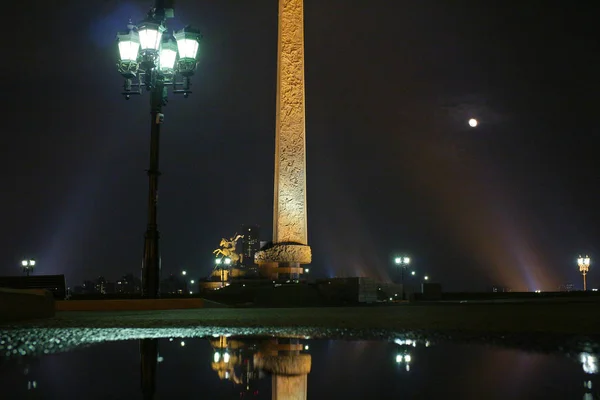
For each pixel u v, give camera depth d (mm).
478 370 4219
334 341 6438
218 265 47750
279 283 33719
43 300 12164
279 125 37406
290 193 36969
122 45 17203
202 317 11914
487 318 10945
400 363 4578
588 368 4316
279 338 7102
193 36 17594
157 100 16891
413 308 16312
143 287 16766
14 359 5000
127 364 4602
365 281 32625
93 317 12180
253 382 3709
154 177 16797
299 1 38375
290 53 37781
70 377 3930
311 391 3398
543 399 3115
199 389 3459
